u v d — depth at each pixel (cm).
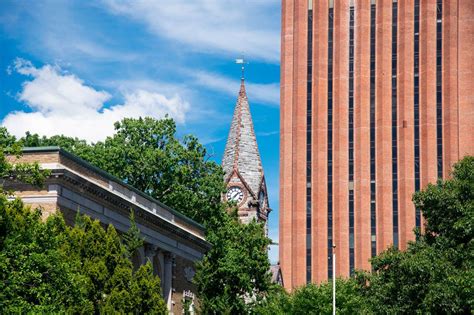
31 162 6550
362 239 16212
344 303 10456
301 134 16762
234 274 9362
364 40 16712
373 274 8488
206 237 9606
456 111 16350
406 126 16388
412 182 16275
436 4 16625
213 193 10219
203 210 10125
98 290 6059
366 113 16588
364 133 16500
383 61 16600
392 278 7950
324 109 16750
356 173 16462
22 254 5303
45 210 6462
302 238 16450
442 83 16438
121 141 10425
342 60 16788
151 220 7988
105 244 6184
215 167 10462
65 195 6619
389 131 16475
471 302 7188
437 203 8012
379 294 7988
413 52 16588
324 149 16650
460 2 16550
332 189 16525
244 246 9844
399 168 16350
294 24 17112
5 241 5272
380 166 16400
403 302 7769
